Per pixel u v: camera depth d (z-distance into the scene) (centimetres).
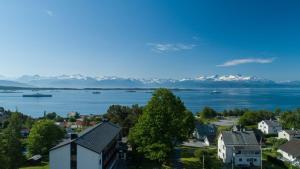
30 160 8312
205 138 11900
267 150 10562
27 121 14338
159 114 7494
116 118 11412
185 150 9762
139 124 7719
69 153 6394
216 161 8712
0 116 17688
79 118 19538
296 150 9125
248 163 8562
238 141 8831
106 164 7144
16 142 7712
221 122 18988
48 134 9169
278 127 14412
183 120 8069
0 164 6247
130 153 8544
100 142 6994
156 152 7144
